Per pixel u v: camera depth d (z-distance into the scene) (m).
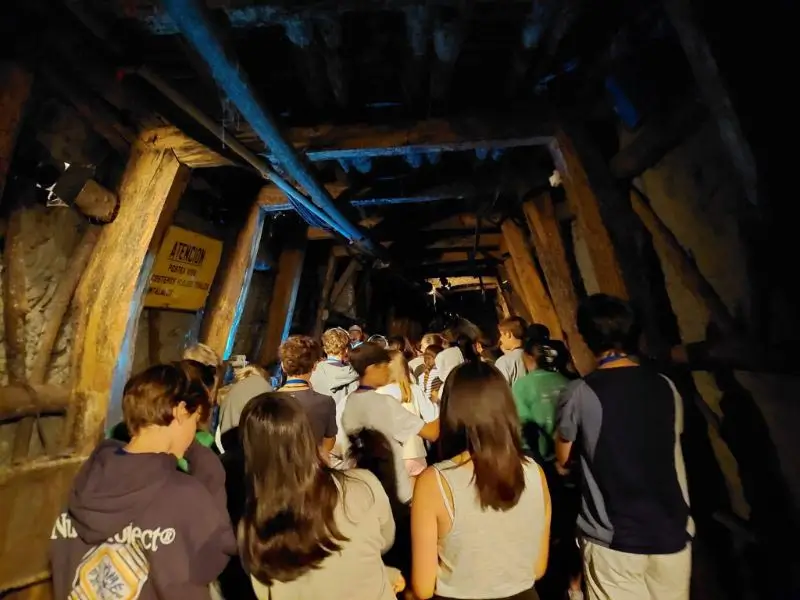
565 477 3.02
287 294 6.34
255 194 4.90
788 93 1.87
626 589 1.85
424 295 15.01
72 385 3.08
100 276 3.15
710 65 1.96
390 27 2.65
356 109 3.45
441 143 3.42
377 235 7.23
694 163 2.60
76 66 2.45
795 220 1.90
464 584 1.55
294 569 1.49
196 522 1.56
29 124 2.57
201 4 1.61
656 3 2.30
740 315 2.39
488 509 1.54
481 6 2.46
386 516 1.69
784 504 2.24
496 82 3.38
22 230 2.69
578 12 2.42
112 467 1.54
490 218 6.86
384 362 2.94
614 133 3.50
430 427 3.26
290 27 2.35
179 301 4.33
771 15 1.84
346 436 2.85
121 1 2.16
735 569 2.64
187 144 3.27
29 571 2.46
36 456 2.83
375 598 1.58
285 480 1.52
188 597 1.51
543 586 3.15
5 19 2.12
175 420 1.70
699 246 2.67
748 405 2.41
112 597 1.43
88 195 2.88
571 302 4.87
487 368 1.67
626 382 1.93
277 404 1.61
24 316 2.75
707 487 2.85
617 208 3.26
